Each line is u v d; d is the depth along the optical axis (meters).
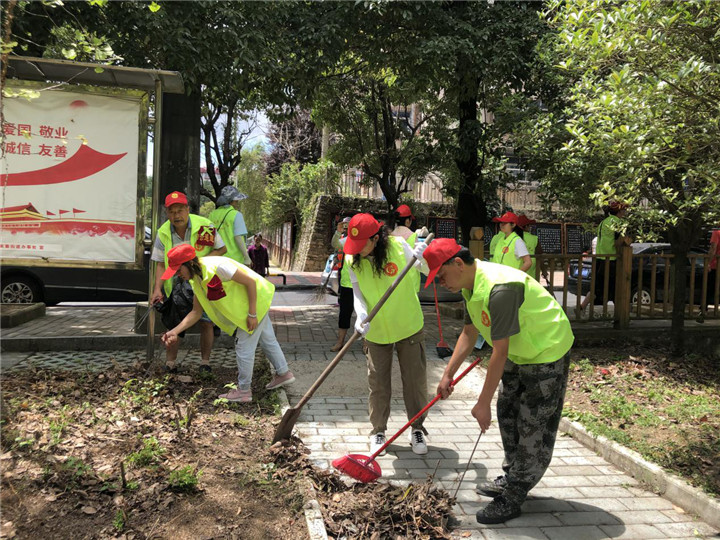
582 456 4.16
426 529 3.01
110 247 5.82
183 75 6.90
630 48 3.87
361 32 8.51
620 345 7.43
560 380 3.12
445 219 16.73
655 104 3.93
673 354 6.82
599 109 4.43
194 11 6.88
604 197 4.95
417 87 9.12
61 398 4.46
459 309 10.06
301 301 13.31
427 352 7.23
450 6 9.21
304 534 2.86
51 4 4.66
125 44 7.09
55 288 9.55
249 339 4.69
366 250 3.86
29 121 5.54
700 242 10.70
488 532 3.08
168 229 5.40
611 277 8.52
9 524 2.64
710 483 3.42
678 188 5.90
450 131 11.08
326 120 13.22
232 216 6.43
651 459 3.82
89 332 7.34
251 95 10.26
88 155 5.70
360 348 7.16
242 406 4.71
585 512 3.32
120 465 3.22
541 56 8.35
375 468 3.50
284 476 3.41
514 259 6.62
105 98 5.68
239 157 13.00
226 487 3.23
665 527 3.16
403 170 13.52
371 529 2.97
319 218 21.20
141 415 4.18
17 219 5.60
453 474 3.76
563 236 18.55
